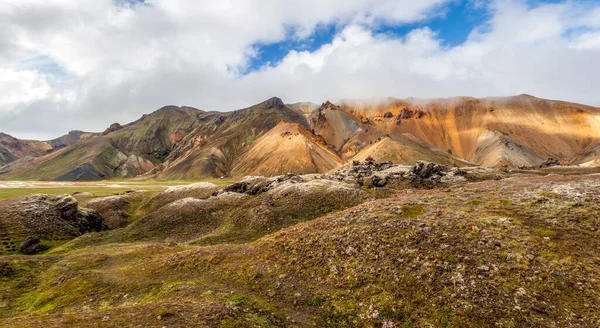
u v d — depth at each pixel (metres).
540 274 21.81
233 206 89.38
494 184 44.91
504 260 23.77
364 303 23.47
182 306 22.94
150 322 19.55
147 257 47.41
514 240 25.78
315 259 31.20
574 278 20.95
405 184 95.50
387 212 36.91
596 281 20.36
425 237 28.88
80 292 35.56
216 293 27.59
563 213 29.23
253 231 65.31
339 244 32.09
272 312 23.89
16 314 33.88
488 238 26.61
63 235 85.50
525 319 18.73
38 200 95.69
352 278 26.64
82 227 95.75
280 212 73.31
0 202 94.12
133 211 127.44
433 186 93.00
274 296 27.31
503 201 34.94
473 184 49.56
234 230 68.56
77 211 99.38
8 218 83.12
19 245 73.88
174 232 75.62
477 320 19.39
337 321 22.77
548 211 30.33
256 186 108.06
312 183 90.44
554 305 19.38
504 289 21.17
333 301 24.72
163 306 22.98
